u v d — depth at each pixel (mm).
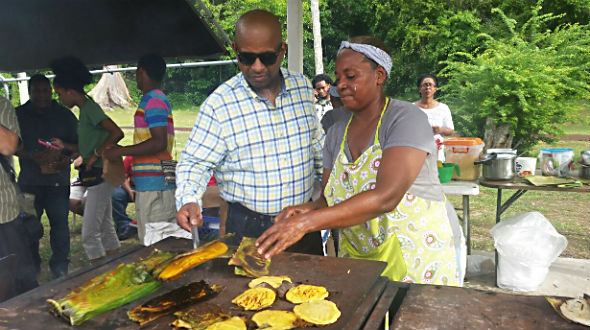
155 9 4227
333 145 2168
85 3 4074
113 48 5156
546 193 7754
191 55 5285
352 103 1903
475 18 13906
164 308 1521
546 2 13039
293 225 1616
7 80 6883
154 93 3564
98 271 1846
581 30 11703
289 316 1414
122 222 5590
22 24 4430
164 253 1938
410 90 16188
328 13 19734
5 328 1415
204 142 2246
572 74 10422
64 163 4074
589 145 11117
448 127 5297
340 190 2090
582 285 3926
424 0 15156
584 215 6281
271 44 2061
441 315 1412
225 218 2578
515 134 9812
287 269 1805
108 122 3947
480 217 6320
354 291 1588
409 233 1987
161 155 3658
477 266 4316
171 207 3775
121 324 1442
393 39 16906
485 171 4094
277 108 2295
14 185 3062
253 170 2301
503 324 1352
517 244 3842
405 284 1664
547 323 1354
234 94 2258
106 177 3979
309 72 20656
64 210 4234
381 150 1898
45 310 1532
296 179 2361
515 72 9336
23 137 4070
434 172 2004
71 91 3891
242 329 1356
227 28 20078
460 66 10250
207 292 1623
